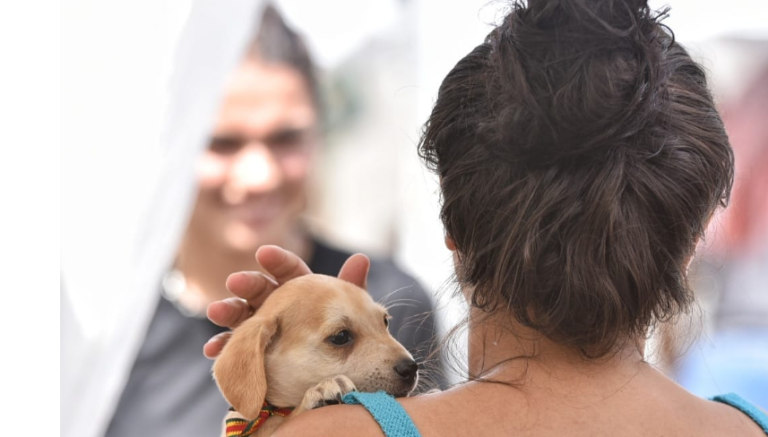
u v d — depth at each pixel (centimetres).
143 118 287
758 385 429
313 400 183
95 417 283
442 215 144
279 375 211
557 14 133
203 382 370
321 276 228
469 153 138
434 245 492
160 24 287
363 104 600
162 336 375
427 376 218
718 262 237
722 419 135
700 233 138
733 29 477
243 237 401
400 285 400
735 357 434
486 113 137
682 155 132
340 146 605
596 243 125
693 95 140
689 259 138
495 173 134
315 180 534
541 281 129
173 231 291
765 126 465
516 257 129
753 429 137
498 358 141
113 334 282
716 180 137
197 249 395
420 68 542
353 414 133
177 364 373
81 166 282
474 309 147
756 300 445
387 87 586
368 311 221
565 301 127
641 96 128
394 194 609
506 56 134
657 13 145
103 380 284
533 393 133
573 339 132
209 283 396
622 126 127
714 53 462
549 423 129
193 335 379
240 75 402
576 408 131
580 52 130
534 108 128
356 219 605
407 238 558
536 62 132
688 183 131
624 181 128
